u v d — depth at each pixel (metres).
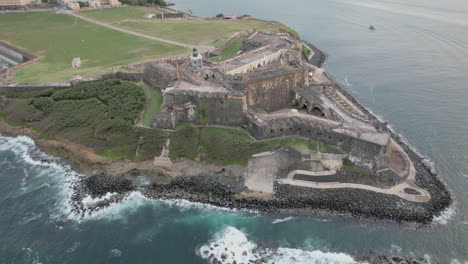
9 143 88.31
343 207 66.50
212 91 83.69
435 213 65.12
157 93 97.19
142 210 67.06
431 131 91.75
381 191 69.50
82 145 83.12
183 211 66.81
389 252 58.16
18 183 73.62
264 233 61.81
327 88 100.06
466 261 56.41
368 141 70.31
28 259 56.03
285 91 93.56
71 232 61.56
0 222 63.06
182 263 55.91
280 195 69.50
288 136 80.19
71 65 114.44
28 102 96.56
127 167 77.88
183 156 79.31
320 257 57.31
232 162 76.62
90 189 72.25
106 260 56.19
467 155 81.94
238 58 103.50
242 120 83.25
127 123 83.88
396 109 103.25
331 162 74.06
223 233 61.78
